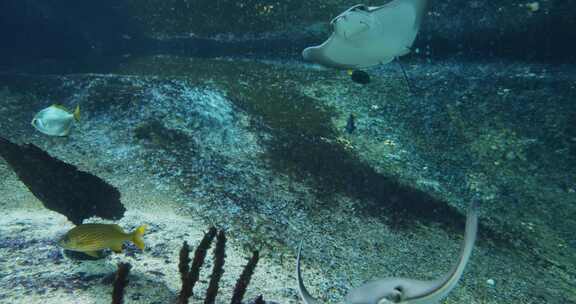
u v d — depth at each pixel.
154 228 3.65
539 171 6.17
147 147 5.18
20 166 2.88
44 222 3.59
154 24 9.72
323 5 9.10
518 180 6.04
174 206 4.26
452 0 8.73
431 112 7.19
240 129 6.02
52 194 3.03
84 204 3.12
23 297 2.27
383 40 4.60
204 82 7.55
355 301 1.64
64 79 6.43
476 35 8.63
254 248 3.82
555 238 5.17
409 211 5.20
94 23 9.74
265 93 7.38
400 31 4.57
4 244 3.00
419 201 5.39
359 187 5.41
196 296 2.62
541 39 8.38
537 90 7.58
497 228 5.23
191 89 6.51
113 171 4.73
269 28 9.30
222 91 7.08
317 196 5.08
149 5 9.66
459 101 7.43
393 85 7.88
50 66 8.99
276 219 4.45
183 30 9.64
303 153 5.81
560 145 6.50
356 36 4.55
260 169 5.34
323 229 4.52
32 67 8.86
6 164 4.67
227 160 5.34
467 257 1.51
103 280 2.56
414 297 1.56
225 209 4.37
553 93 7.47
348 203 5.08
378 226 4.80
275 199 4.83
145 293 2.49
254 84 7.71
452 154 6.40
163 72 8.18
